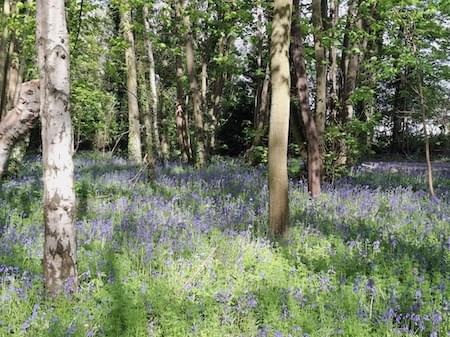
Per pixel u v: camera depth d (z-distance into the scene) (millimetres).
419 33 11609
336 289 4930
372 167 19156
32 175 12727
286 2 6809
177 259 5762
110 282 4840
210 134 21312
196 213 8086
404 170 17781
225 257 5617
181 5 16281
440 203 9773
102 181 11578
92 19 10852
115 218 7746
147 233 6445
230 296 4715
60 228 4504
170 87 27188
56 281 4531
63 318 4051
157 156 18609
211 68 21297
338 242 6660
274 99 6848
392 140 31844
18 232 6480
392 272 5449
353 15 11945
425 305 4559
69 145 4527
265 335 3959
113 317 4098
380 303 4641
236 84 28891
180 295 4703
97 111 16562
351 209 8812
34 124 4531
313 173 10453
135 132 18266
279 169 6832
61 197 4496
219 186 11062
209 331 4027
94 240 6383
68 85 4488
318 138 11664
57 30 4348
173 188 10883
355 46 12719
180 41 18844
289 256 6070
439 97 14945
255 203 9133
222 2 13781
